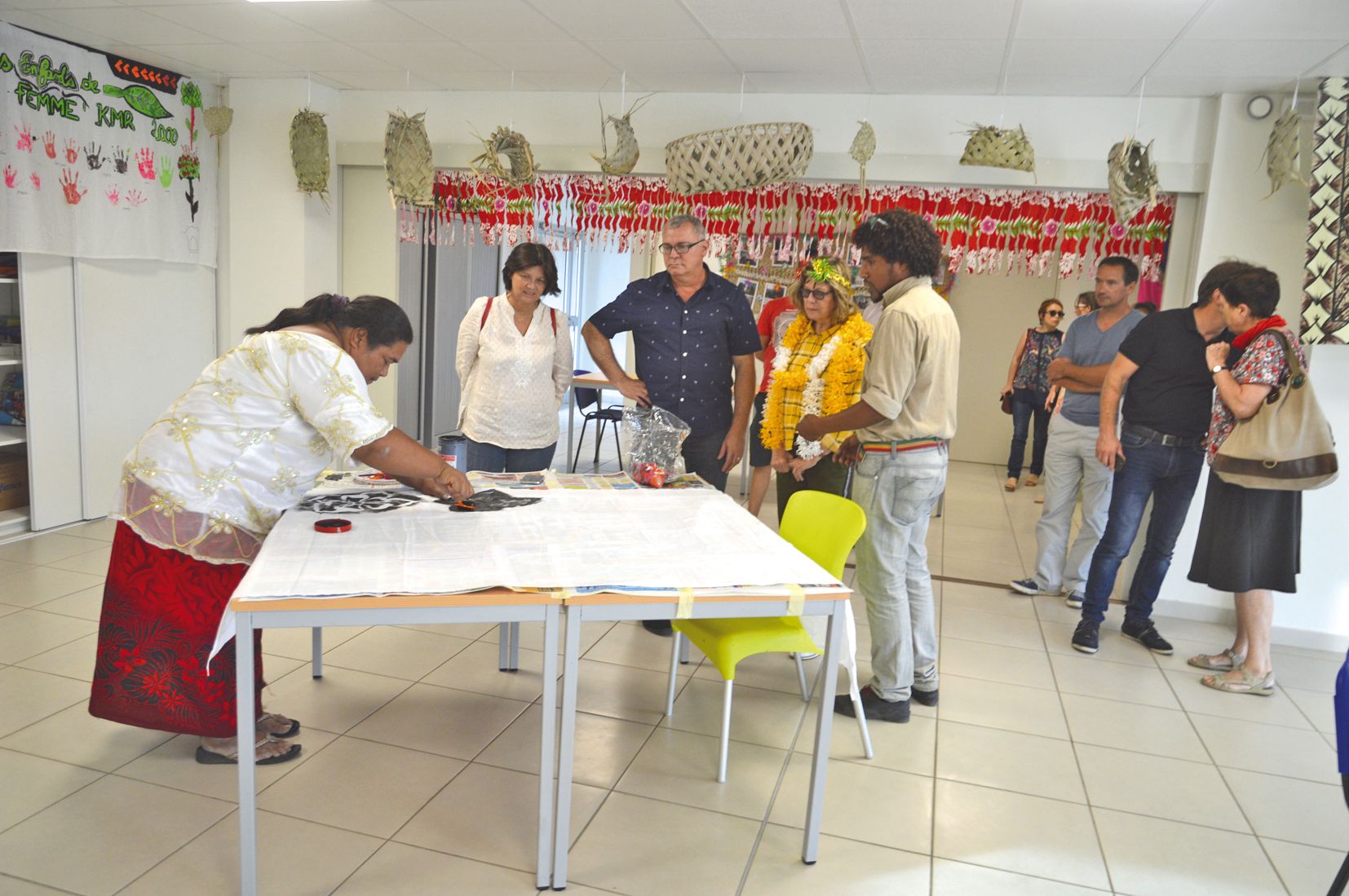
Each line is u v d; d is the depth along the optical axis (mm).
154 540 2357
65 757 2637
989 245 4621
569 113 5055
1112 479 4262
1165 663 3828
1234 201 4141
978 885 2285
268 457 2420
